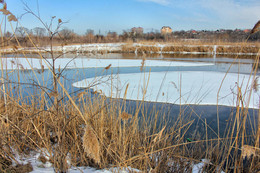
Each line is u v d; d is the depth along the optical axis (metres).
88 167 1.69
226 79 6.88
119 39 26.17
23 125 1.93
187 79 6.91
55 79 1.43
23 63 8.99
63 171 1.46
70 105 2.11
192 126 3.23
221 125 3.34
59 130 1.49
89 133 0.99
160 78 7.11
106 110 2.39
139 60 13.02
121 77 7.27
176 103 4.50
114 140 1.87
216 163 1.90
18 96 2.18
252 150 1.28
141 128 2.40
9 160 1.54
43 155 1.67
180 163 1.91
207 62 12.29
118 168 1.62
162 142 2.09
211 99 4.85
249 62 12.35
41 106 2.06
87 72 8.27
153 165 1.86
